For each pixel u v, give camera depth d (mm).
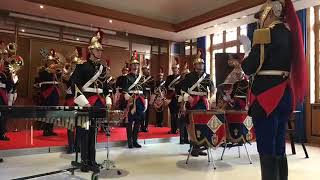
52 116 2645
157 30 8438
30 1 6414
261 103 2137
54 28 8008
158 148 5477
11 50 4773
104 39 8789
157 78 8891
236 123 4141
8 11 7168
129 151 5117
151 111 9695
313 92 6801
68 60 7422
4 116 2404
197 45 9438
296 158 4668
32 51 7711
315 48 6812
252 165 4008
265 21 2268
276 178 2129
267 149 2119
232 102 4750
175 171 3629
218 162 4203
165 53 9820
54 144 5000
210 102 4840
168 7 7664
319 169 3875
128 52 9242
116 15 7477
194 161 4250
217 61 4957
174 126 7121
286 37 2164
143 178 3268
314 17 6867
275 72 2137
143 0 7254
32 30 7727
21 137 5855
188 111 3928
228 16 7035
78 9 6930
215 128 3744
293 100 2213
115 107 5746
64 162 4070
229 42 8602
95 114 3074
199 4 7426
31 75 7691
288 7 2232
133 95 5477
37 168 3699
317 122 6574
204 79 4789
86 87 3676
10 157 4434
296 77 2225
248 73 2230
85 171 3443
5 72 4574
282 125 2219
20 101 7504
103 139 5648
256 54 2160
